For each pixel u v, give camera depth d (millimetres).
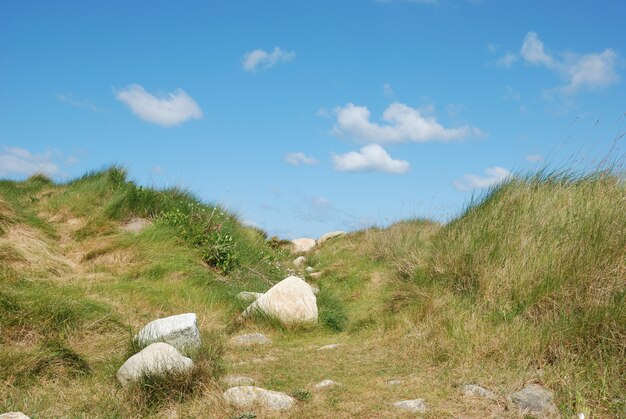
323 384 4980
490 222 7883
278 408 4391
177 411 4441
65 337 6039
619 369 4535
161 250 10336
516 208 7832
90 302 6887
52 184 18031
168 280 9289
